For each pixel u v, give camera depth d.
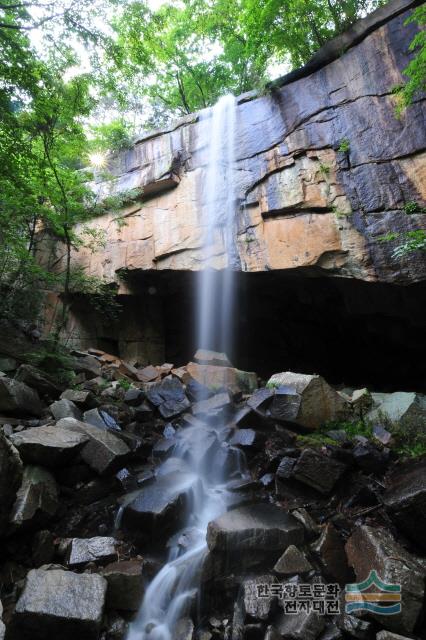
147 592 3.71
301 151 9.18
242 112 10.62
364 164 8.20
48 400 6.50
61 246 13.72
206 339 15.55
